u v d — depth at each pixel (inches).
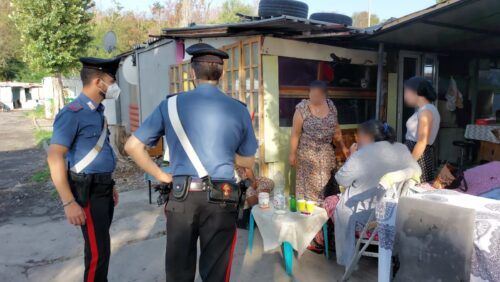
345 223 124.2
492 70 287.0
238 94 206.7
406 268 81.5
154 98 328.5
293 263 138.9
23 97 1563.7
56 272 136.4
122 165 319.0
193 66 84.0
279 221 128.1
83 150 95.3
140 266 139.3
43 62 661.3
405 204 81.2
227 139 80.6
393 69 230.1
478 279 73.5
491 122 237.0
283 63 195.9
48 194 254.1
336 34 176.1
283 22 166.9
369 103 230.7
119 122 477.7
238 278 128.3
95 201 97.9
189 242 80.8
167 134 81.9
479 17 162.9
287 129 199.0
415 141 142.9
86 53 727.7
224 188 79.4
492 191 122.1
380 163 119.6
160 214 198.7
